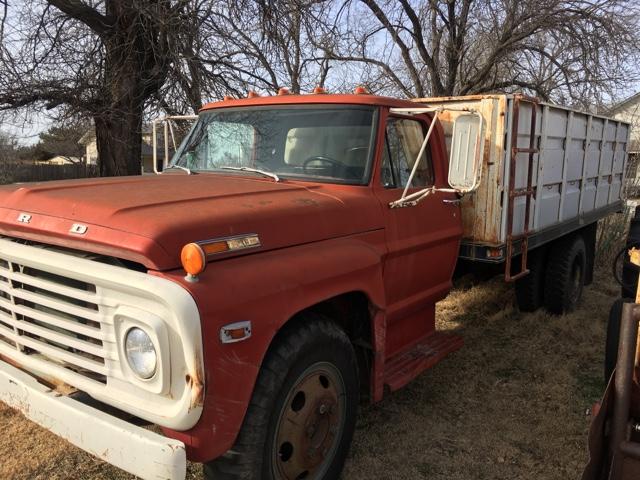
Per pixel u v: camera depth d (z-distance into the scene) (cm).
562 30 1397
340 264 303
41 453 349
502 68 1728
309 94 404
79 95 895
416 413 422
